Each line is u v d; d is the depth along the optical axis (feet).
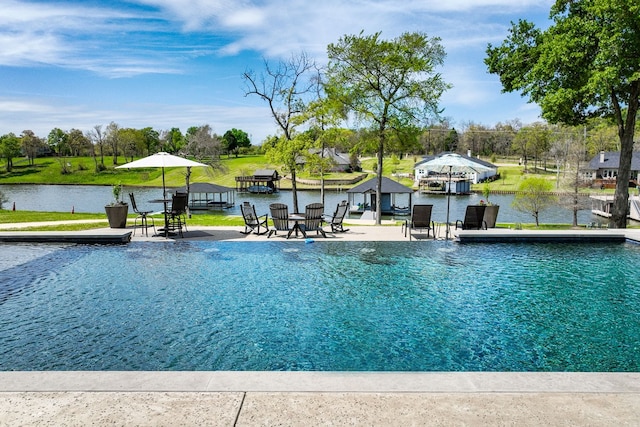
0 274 29.84
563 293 25.98
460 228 50.62
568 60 55.93
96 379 12.13
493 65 69.26
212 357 17.12
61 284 27.45
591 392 11.51
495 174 261.24
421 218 43.09
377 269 31.48
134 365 16.35
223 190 169.58
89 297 24.88
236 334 19.52
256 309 22.94
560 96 56.65
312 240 41.96
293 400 11.03
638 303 24.11
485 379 12.20
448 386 11.78
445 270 31.35
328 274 30.07
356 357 17.21
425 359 17.08
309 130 77.51
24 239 41.09
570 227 67.26
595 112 66.59
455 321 21.30
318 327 20.43
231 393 11.37
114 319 21.35
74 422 10.02
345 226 55.01
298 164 76.43
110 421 10.07
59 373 12.50
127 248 38.83
